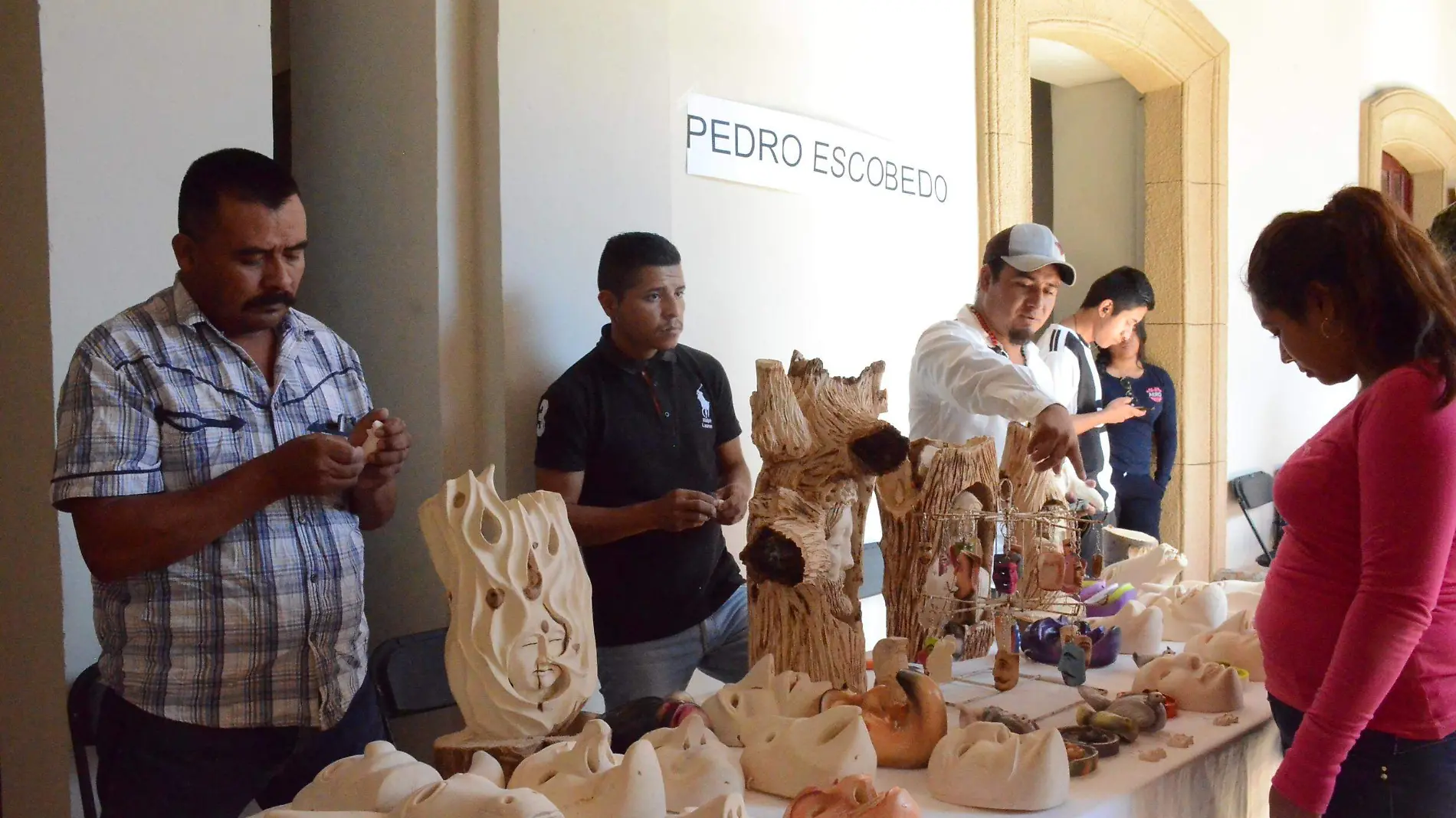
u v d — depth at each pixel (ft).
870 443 5.41
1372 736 4.42
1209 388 16.56
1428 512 4.06
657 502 6.38
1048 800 4.19
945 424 7.59
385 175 7.82
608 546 7.05
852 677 5.57
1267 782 5.60
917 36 11.61
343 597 5.34
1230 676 5.49
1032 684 5.98
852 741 4.34
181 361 4.90
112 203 6.15
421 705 6.10
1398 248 4.26
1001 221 12.64
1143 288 12.25
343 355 5.72
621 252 6.96
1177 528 16.42
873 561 10.38
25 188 6.03
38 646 6.23
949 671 5.88
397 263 7.78
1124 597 6.94
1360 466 4.27
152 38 6.28
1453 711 4.35
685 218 9.18
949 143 12.13
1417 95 22.34
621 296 6.95
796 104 10.24
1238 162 17.19
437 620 7.66
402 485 7.82
